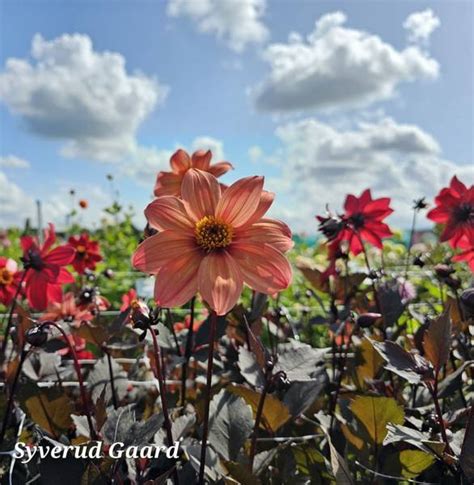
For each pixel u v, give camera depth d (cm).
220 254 31
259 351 35
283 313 61
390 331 57
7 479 35
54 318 63
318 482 37
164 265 31
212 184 32
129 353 66
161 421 31
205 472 33
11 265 58
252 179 32
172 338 48
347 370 52
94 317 62
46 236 55
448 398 47
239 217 32
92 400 43
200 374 57
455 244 58
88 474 28
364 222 57
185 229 32
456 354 48
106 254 243
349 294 59
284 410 39
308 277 63
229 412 37
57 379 50
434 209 56
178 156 48
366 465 36
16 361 45
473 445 29
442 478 35
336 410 49
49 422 38
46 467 29
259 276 31
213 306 29
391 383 47
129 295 66
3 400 43
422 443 31
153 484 28
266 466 34
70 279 55
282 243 32
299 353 41
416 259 61
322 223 54
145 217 32
